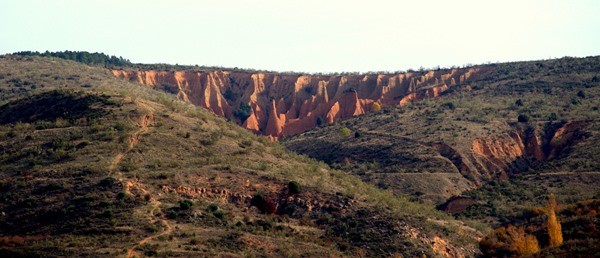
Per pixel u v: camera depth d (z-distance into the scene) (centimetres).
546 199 12288
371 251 8869
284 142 18825
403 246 9031
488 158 15400
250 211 9550
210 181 9944
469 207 12438
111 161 10112
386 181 14050
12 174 9825
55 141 10819
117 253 7456
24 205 8888
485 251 9231
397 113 19225
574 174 13475
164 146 11050
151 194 9212
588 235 8131
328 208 9912
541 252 7631
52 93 13225
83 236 8050
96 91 13200
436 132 16525
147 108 12444
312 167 12106
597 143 14738
